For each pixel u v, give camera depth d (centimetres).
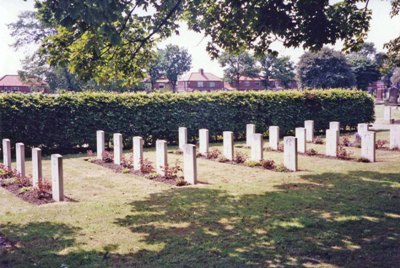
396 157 1719
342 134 2917
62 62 1038
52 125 2091
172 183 1299
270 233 761
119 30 1037
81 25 806
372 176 1278
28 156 2011
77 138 2159
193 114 2525
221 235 758
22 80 6812
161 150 1417
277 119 2830
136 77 1255
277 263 622
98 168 1639
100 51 1072
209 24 1190
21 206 1047
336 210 899
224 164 1675
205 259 645
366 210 893
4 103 1964
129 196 1105
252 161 1633
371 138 1603
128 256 665
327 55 7950
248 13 999
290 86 10262
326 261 626
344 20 1077
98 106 2217
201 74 10806
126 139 2322
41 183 1158
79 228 812
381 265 605
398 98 7225
